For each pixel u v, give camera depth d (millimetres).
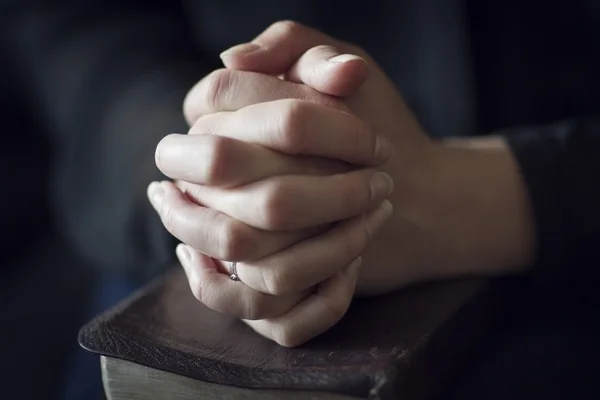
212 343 421
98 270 799
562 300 512
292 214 394
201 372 403
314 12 650
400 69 617
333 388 387
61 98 721
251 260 404
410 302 452
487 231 482
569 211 484
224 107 431
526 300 506
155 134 592
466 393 478
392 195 462
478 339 457
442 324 427
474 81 583
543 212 484
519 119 594
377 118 457
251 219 396
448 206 476
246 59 434
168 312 446
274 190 393
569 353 492
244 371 400
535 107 593
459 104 587
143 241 588
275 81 429
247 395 399
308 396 391
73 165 660
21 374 732
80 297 807
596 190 487
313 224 402
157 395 415
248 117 405
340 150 407
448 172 484
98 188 624
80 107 678
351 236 410
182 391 409
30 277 833
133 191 585
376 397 384
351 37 634
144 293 464
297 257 402
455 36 578
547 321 514
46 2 774
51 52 748
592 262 487
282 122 396
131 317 439
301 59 437
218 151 393
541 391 477
